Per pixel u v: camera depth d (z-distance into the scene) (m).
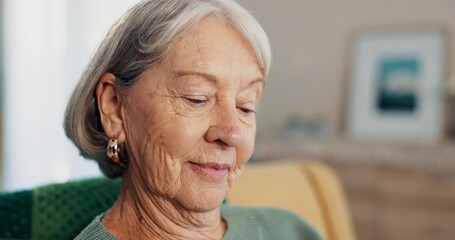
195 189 0.87
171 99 0.85
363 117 3.41
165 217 0.92
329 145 2.98
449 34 3.18
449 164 2.63
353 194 2.91
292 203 1.51
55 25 2.92
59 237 1.06
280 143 3.10
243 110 0.91
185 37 0.84
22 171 2.96
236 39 0.87
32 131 2.96
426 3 3.24
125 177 0.96
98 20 2.92
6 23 2.88
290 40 3.69
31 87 2.94
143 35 0.84
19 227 1.04
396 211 2.82
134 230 0.95
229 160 0.88
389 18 3.36
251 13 0.92
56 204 1.07
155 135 0.86
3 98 2.91
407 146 2.87
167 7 0.84
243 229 1.09
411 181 2.76
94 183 1.13
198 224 0.94
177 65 0.83
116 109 0.91
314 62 3.63
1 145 2.92
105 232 0.92
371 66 3.40
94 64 0.90
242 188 1.41
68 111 0.95
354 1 3.47
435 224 2.72
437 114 3.16
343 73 3.54
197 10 0.84
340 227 1.61
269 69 0.93
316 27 3.60
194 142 0.85
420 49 3.25
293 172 1.59
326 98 3.60
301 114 3.70
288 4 3.67
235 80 0.86
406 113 3.26
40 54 2.92
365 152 2.85
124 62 0.86
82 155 1.01
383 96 3.35
